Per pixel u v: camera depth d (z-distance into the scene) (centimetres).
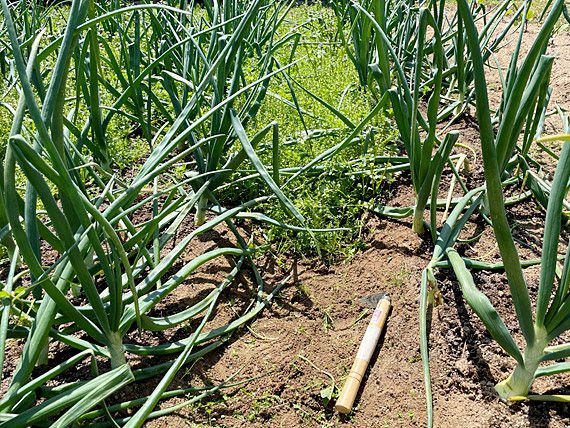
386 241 233
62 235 136
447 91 360
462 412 164
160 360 177
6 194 126
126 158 280
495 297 202
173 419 161
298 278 217
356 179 265
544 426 158
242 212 234
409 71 382
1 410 130
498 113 282
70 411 135
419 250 226
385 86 285
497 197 137
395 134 291
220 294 206
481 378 175
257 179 251
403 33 361
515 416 162
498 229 141
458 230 219
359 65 333
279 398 170
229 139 242
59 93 138
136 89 267
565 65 388
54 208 132
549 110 331
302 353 185
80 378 169
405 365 180
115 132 290
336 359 184
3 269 212
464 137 306
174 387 171
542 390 168
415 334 190
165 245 229
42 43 356
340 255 228
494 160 133
